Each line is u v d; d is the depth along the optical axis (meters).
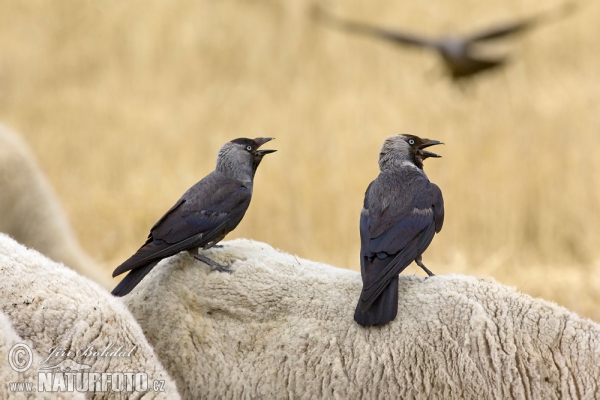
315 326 6.64
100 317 6.23
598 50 23.83
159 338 6.76
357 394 6.49
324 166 16.16
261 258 7.04
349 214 14.69
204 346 6.70
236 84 23.36
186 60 24.55
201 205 7.11
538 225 15.00
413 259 6.81
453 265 13.08
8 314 6.15
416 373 6.44
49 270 6.40
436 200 7.18
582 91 20.38
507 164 16.03
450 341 6.46
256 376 6.59
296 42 25.14
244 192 7.39
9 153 11.08
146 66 24.31
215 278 6.86
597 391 6.32
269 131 18.56
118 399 6.13
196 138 18.83
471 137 17.44
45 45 25.00
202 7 26.62
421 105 19.84
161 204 15.19
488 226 14.80
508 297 6.61
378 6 26.62
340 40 24.77
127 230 14.59
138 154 17.98
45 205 11.29
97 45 25.12
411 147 7.78
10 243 6.53
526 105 19.27
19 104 21.12
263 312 6.75
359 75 23.12
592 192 15.39
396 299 6.56
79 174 17.08
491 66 16.52
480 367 6.40
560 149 16.61
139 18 26.08
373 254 6.72
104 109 20.62
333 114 19.38
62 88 22.80
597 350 6.40
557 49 23.83
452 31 24.91
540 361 6.38
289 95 21.86
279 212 14.74
